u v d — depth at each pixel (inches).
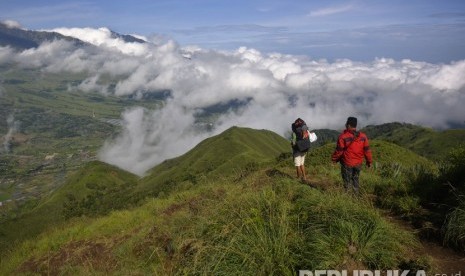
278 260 233.3
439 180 373.1
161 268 277.4
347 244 239.9
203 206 365.1
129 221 530.3
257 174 508.1
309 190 335.0
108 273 314.3
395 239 255.8
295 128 461.4
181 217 353.4
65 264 387.2
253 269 228.7
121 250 350.3
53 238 555.2
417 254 253.8
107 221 580.1
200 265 245.8
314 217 271.3
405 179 426.9
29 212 4429.1
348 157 370.3
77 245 457.1
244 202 305.4
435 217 301.7
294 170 556.4
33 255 507.2
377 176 471.5
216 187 483.8
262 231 253.9
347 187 364.8
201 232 282.7
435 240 274.7
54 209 4633.4
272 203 295.0
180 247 278.2
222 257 235.9
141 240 354.3
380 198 370.6
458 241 260.7
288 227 259.1
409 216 316.8
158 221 420.2
